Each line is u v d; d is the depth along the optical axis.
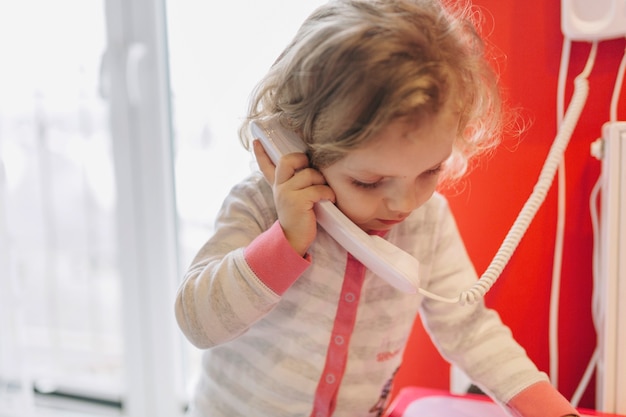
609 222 0.74
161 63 1.12
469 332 0.74
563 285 0.85
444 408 0.78
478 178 0.86
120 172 1.17
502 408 0.73
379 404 0.77
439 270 0.76
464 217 0.88
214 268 0.64
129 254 1.20
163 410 1.24
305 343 0.71
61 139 1.20
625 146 0.72
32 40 1.17
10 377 1.28
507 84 0.83
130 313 1.23
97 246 1.24
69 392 1.35
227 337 0.64
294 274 0.61
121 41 1.12
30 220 1.24
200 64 1.07
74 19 1.15
